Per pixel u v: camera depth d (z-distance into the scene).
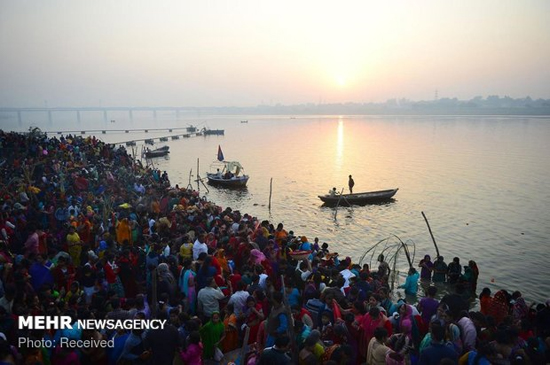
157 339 8.78
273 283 13.68
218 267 13.10
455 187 51.59
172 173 66.25
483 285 23.20
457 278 21.48
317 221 37.06
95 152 44.22
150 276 13.11
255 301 11.31
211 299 11.41
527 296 21.89
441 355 7.87
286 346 7.73
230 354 11.12
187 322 9.35
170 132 172.38
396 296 20.48
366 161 77.94
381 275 16.98
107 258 13.38
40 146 38.53
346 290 12.64
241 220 21.03
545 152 85.88
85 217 18.86
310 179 59.22
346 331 9.64
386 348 8.62
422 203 43.25
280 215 39.31
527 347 9.12
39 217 19.56
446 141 116.31
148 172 42.72
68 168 32.91
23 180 27.42
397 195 47.50
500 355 8.12
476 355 8.19
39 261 12.20
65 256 13.02
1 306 9.48
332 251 29.09
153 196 27.12
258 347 9.63
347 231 33.91
